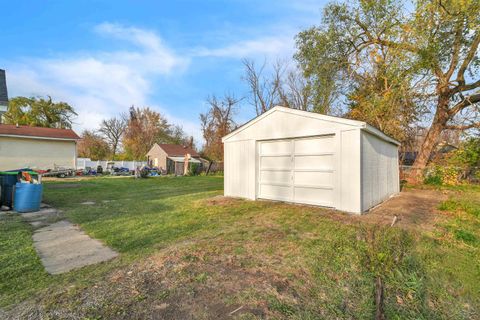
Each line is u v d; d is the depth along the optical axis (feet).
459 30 35.63
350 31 45.62
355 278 8.92
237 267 9.83
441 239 13.75
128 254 11.59
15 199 21.26
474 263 10.68
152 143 116.37
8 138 55.06
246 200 26.63
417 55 34.94
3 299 7.77
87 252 12.00
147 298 7.62
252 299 7.56
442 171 44.91
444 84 40.60
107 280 8.87
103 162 84.23
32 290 8.32
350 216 18.67
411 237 13.66
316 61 48.91
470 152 43.68
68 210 21.85
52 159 60.39
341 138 20.48
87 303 7.38
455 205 22.31
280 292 8.02
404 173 49.96
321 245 12.23
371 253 10.43
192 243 12.62
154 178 62.59
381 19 40.04
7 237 14.24
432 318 7.09
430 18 33.40
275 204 23.73
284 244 12.42
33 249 12.35
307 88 53.42
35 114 97.96
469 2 30.22
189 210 21.61
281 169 25.09
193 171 81.41
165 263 10.19
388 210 21.49
